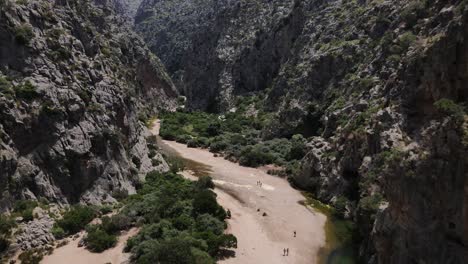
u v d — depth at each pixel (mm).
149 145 98188
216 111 176500
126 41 166500
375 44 104125
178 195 71250
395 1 108250
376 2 118875
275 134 120875
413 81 58000
